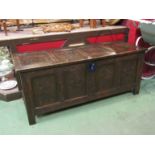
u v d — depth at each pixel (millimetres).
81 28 2492
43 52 2064
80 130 1761
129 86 2221
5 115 1971
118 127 1787
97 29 2447
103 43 2381
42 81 1708
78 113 1995
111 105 2121
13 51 2090
